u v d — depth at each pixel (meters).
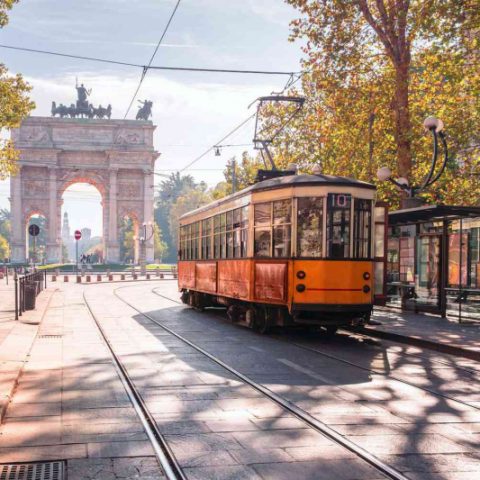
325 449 6.77
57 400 9.09
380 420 7.99
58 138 105.06
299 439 7.14
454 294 20.19
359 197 15.39
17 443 7.02
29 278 26.14
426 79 27.20
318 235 15.21
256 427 7.63
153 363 12.28
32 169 105.88
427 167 29.00
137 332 17.70
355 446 6.85
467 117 26.73
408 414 8.31
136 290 42.84
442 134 21.45
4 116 33.44
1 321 19.53
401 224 22.73
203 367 11.85
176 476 5.96
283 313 15.96
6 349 13.70
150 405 8.76
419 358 13.09
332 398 9.21
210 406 8.70
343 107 27.62
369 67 26.70
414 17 23.53
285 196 15.77
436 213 19.55
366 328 17.44
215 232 21.28
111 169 106.38
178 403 8.88
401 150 25.95
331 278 15.11
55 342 15.49
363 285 15.33
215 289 21.03
